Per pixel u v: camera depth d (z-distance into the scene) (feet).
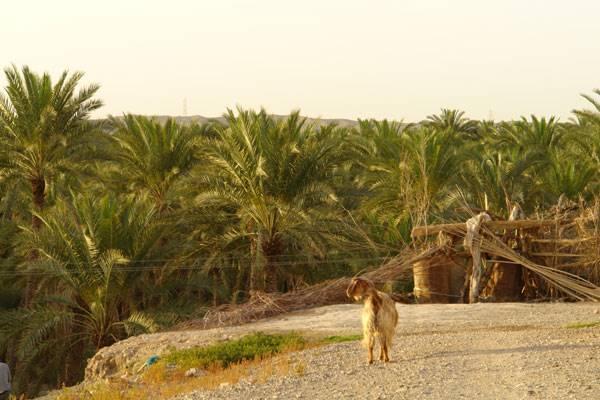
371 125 195.11
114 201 100.32
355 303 80.74
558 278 73.51
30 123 110.42
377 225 117.60
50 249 99.60
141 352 63.87
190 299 115.85
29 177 116.47
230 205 110.93
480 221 78.64
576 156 138.10
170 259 105.50
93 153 123.24
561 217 80.18
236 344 55.67
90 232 96.99
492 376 33.65
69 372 106.01
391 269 83.10
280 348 52.90
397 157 121.29
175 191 113.19
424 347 43.91
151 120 128.67
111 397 43.91
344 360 42.27
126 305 109.19
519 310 65.51
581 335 44.98
